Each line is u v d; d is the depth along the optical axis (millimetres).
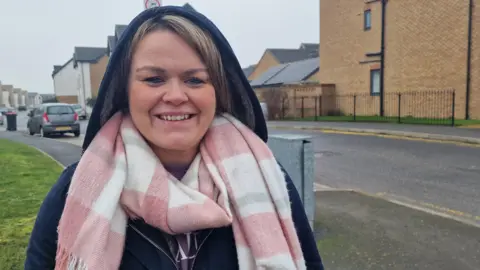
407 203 5863
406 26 19266
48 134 17453
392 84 20328
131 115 1369
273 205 1410
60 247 1212
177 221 1232
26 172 7266
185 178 1379
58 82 61500
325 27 24906
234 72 1494
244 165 1415
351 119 19922
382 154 10148
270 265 1282
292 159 4137
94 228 1185
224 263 1320
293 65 34562
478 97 16266
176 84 1321
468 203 5797
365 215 5094
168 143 1322
